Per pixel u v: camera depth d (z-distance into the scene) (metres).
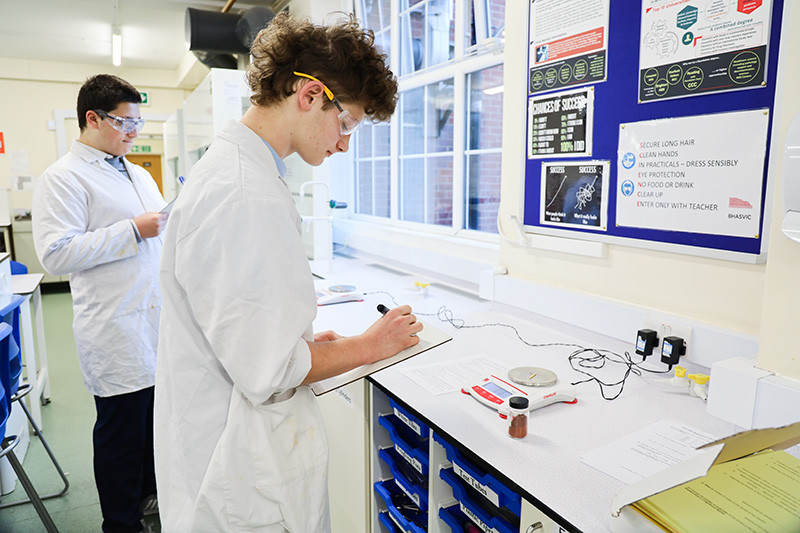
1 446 1.65
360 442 1.50
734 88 1.23
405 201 3.35
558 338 1.67
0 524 1.99
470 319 1.90
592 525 0.79
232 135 0.93
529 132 1.82
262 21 3.67
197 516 0.96
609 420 1.12
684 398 1.23
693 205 1.34
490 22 2.53
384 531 1.49
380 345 1.04
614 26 1.48
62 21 4.76
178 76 6.81
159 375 0.99
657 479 0.70
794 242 1.04
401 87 3.24
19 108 6.33
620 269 1.56
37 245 1.68
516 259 1.95
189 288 0.86
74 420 2.84
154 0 4.23
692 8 1.29
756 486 0.80
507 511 1.06
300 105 0.92
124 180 1.90
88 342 1.77
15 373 1.66
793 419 1.01
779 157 1.06
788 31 1.08
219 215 0.84
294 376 0.87
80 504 2.12
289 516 0.98
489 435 1.05
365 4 3.64
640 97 1.44
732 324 1.29
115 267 1.76
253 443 0.94
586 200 1.63
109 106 1.77
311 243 3.19
